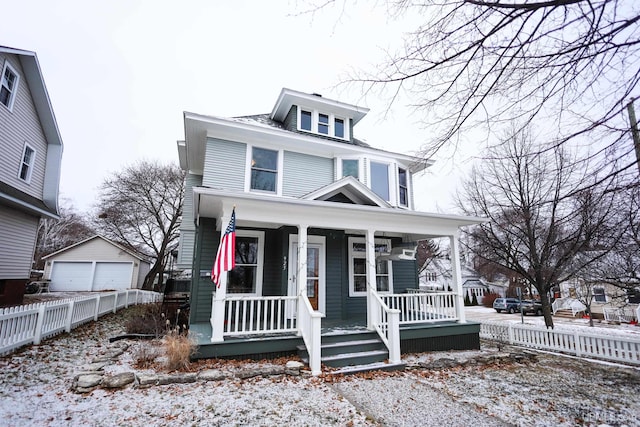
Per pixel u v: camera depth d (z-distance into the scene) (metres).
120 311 13.50
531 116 2.87
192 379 5.09
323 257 9.10
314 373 5.67
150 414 3.96
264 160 10.12
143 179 26.33
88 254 24.59
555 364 7.15
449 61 2.75
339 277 9.25
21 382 4.88
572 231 6.00
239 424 3.78
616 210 3.48
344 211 7.50
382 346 6.93
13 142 10.68
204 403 4.33
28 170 11.76
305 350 6.22
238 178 9.51
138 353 6.22
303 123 11.30
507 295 29.53
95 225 29.97
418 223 8.55
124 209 26.22
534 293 26.83
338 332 6.95
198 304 8.09
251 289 8.59
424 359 6.98
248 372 5.37
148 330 8.82
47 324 7.75
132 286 24.88
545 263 9.05
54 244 33.97
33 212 11.77
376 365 6.22
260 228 8.88
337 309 9.06
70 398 4.37
